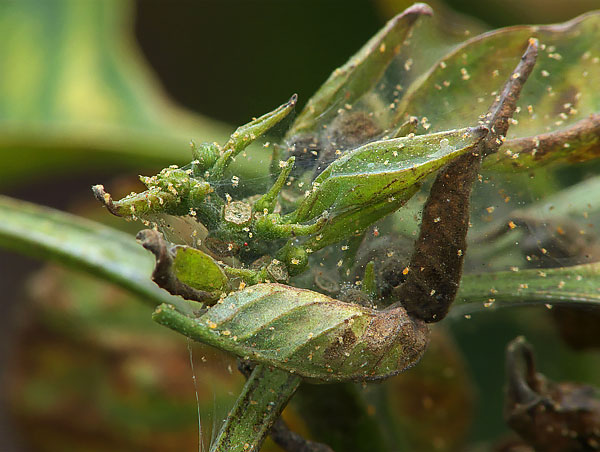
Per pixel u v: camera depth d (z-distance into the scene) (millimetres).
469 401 163
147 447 224
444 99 122
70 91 245
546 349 185
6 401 247
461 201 111
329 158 119
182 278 109
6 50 248
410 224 118
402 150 110
